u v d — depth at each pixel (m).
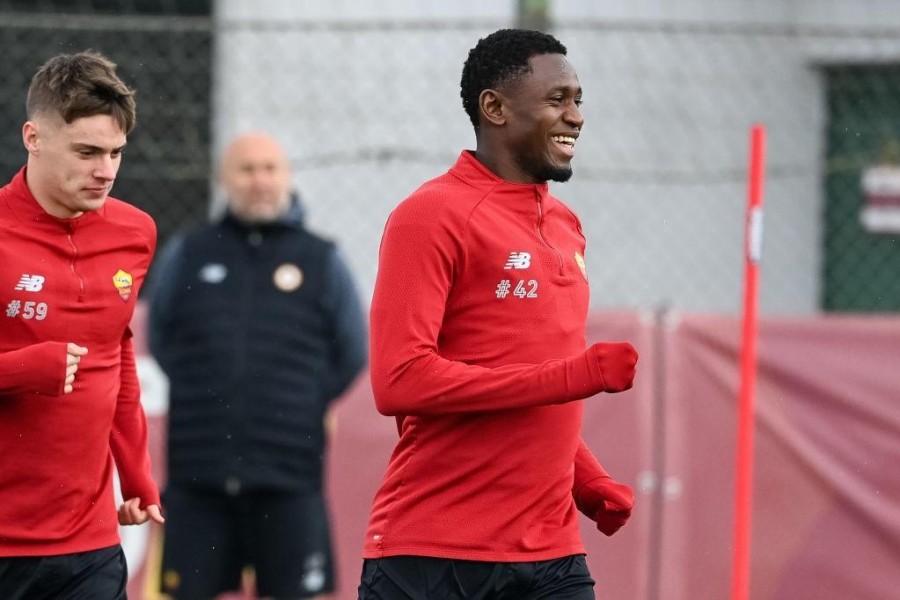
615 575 23.78
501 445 13.99
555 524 14.34
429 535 14.05
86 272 15.25
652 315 24.11
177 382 21.61
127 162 31.08
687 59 33.88
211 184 31.41
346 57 31.64
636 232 33.44
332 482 23.91
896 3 34.59
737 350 24.11
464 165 14.48
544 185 14.65
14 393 14.52
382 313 13.90
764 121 34.62
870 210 34.56
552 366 13.51
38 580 15.26
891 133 35.06
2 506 14.99
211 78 31.38
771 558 23.98
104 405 15.39
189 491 21.42
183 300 21.73
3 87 30.89
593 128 33.16
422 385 13.62
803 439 24.03
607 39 33.16
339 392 22.05
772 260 34.69
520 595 14.27
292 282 21.80
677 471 23.92
